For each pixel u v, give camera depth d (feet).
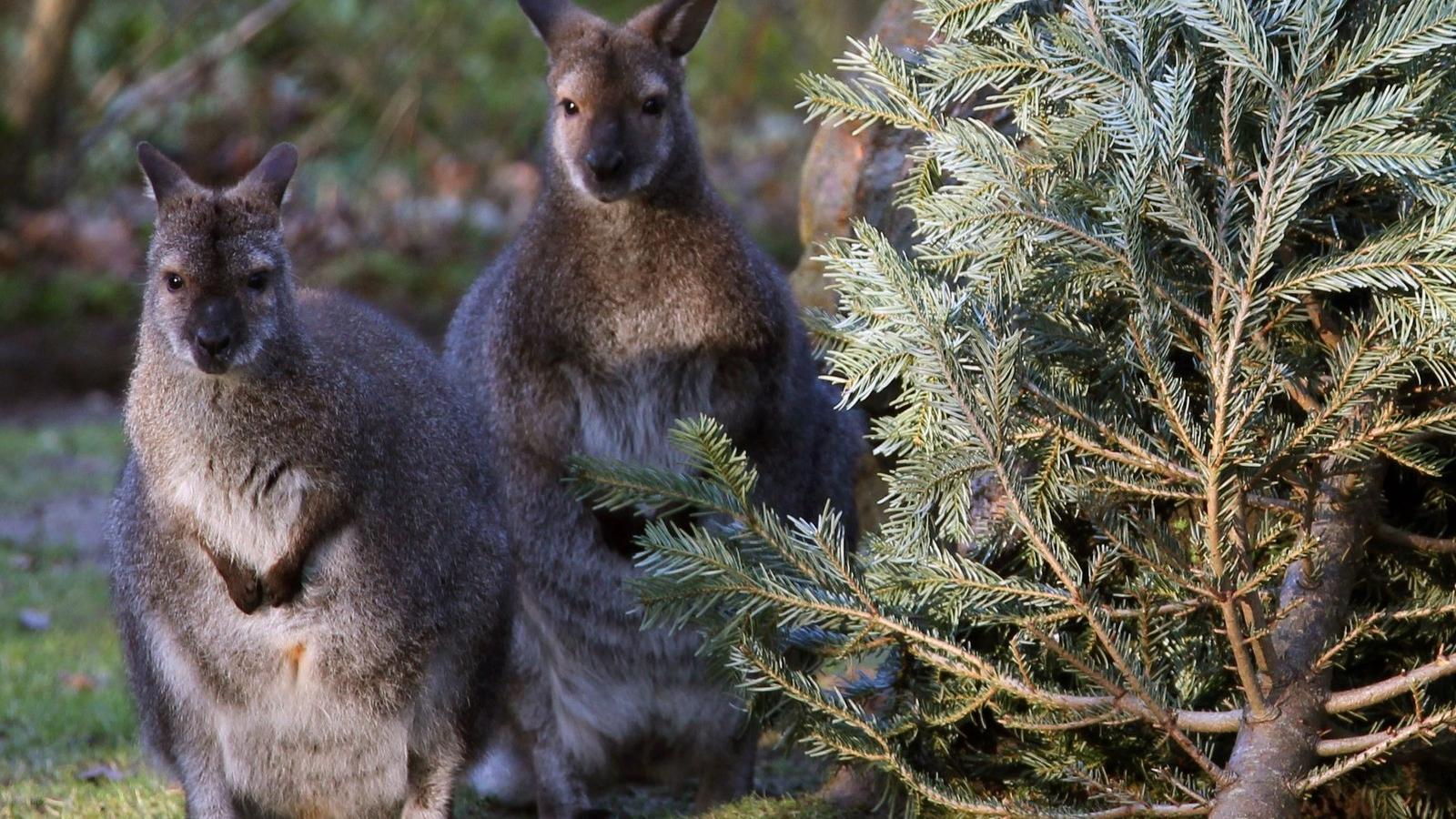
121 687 38.06
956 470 23.09
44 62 86.38
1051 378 23.36
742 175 97.40
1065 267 22.86
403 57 95.09
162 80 90.38
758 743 34.04
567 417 32.91
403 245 87.20
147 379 27.20
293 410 26.66
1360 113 20.16
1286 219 20.29
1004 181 22.86
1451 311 20.33
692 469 32.27
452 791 28.84
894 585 23.62
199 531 27.04
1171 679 24.20
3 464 61.00
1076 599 22.34
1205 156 22.03
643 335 32.45
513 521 33.24
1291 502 22.99
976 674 23.24
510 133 96.17
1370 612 23.24
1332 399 21.06
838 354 23.76
